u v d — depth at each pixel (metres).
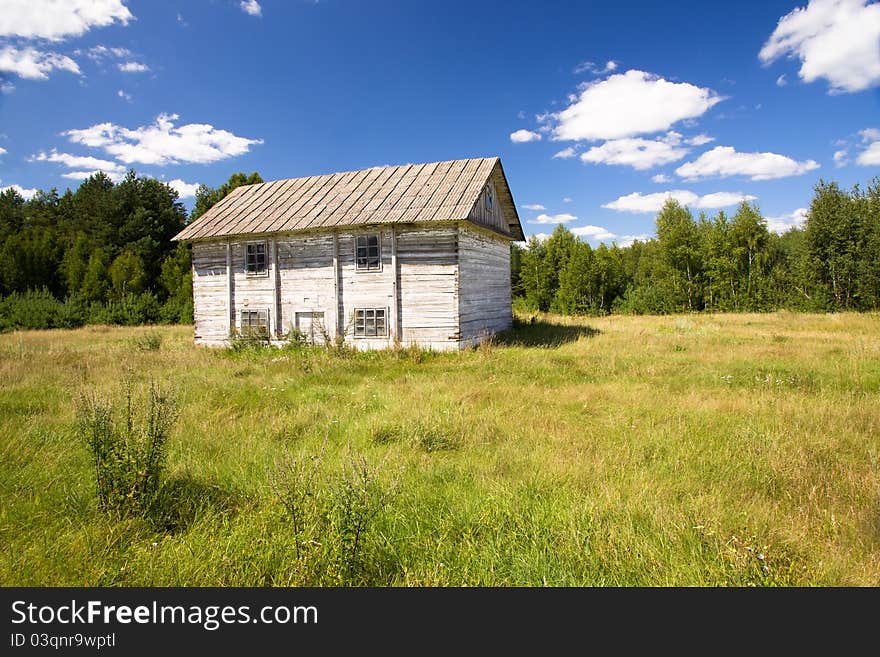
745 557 3.40
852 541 3.87
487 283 20.77
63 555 3.70
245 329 18.50
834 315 27.20
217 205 21.98
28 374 11.53
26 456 5.85
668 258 43.47
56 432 6.79
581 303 47.00
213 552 3.72
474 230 18.95
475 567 3.60
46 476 5.26
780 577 3.31
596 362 13.46
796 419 7.17
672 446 6.22
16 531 4.11
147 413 5.88
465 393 9.52
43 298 33.06
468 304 18.11
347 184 20.86
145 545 3.93
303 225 18.09
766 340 17.84
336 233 18.00
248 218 19.92
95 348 18.78
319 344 18.12
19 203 68.31
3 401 8.73
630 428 7.06
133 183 56.12
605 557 3.64
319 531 3.72
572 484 5.08
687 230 42.72
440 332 17.03
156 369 12.95
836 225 34.34
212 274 20.09
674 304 42.34
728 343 17.14
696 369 11.92
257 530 4.04
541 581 3.42
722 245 40.94
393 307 17.39
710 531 3.85
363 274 17.78
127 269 44.28
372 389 10.30
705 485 5.08
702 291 42.22
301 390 10.28
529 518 4.33
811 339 17.81
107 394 8.27
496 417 7.67
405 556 3.76
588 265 46.56
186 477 5.15
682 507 4.43
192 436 6.72
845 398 8.32
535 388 10.02
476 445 6.49
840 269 34.09
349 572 3.50
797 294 36.38
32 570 3.53
